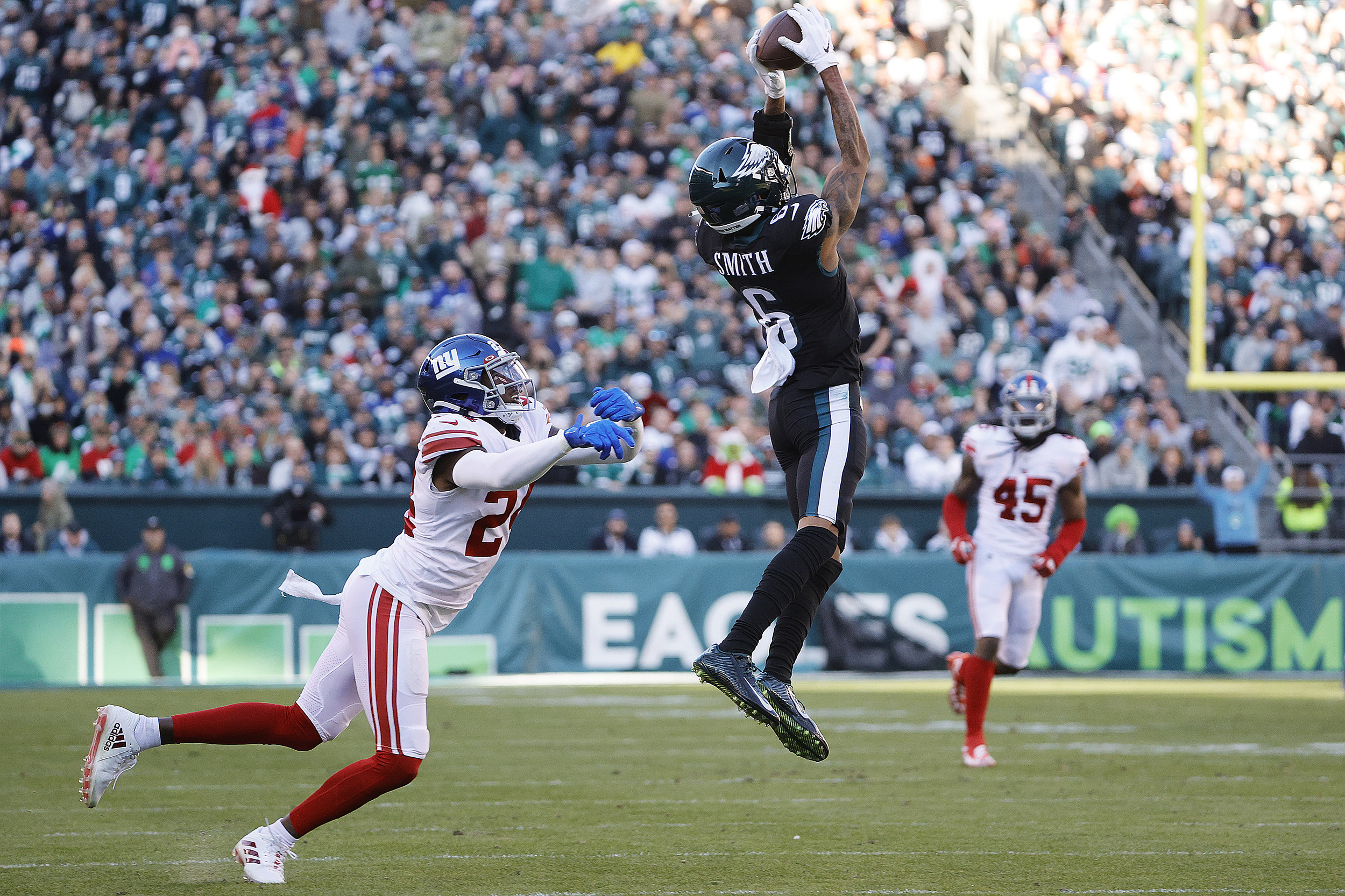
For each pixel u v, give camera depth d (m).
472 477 13.00
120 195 53.06
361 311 49.94
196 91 55.66
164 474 42.09
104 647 37.62
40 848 15.33
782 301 14.47
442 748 25.16
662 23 62.66
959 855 14.95
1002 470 23.88
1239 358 52.09
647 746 25.44
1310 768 22.39
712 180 14.14
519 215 52.06
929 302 50.53
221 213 52.09
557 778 21.31
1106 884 13.39
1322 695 36.06
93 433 42.97
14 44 57.00
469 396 13.63
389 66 58.50
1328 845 15.55
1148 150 59.94
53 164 53.75
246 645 38.34
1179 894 12.92
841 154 14.56
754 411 47.56
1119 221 57.84
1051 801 18.92
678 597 39.94
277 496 40.75
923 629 40.81
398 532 41.69
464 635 39.28
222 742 13.86
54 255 50.34
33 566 37.44
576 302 50.81
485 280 50.31
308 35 58.78
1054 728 28.53
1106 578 41.38
